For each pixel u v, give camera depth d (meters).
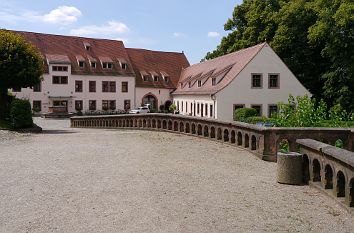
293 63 44.50
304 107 13.88
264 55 41.41
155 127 23.06
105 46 69.06
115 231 5.67
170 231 5.69
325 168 7.79
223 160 11.55
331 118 14.20
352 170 6.47
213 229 5.80
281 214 6.52
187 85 58.81
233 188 8.25
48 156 12.38
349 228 5.86
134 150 13.65
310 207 6.91
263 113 41.72
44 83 60.16
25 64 24.91
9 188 8.14
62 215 6.38
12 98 26.48
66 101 62.19
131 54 71.31
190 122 18.44
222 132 15.25
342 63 36.31
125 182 8.71
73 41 66.75
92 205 6.94
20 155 12.61
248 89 41.34
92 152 13.23
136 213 6.50
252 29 46.72
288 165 8.59
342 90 36.66
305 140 8.66
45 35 64.94
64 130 28.66
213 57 59.31
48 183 8.59
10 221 6.08
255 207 6.91
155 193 7.79
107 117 31.06
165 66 72.19
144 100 68.12
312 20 42.12
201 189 8.15
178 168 10.35
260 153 11.73
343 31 35.06
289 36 42.19
